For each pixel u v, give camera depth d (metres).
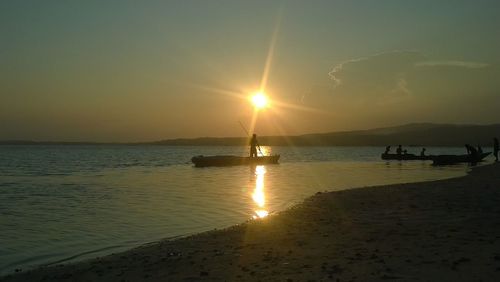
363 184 34.09
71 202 25.05
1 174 50.00
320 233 13.09
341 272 8.66
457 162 59.81
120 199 26.20
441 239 11.18
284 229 14.16
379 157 104.25
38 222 18.47
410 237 11.66
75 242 14.62
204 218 18.89
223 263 10.10
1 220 18.95
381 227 13.49
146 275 9.58
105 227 17.17
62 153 146.25
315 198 22.06
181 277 9.18
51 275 10.27
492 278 7.72
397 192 23.36
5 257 12.80
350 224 14.39
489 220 13.77
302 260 9.84
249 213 20.11
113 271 10.17
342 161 80.12
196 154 139.00
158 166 66.69
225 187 32.75
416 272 8.32
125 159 96.56
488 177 31.36
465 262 8.79
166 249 12.24
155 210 21.41
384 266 8.87
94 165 70.56
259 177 42.91
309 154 133.38
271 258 10.26
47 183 38.34
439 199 19.58
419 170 50.09
